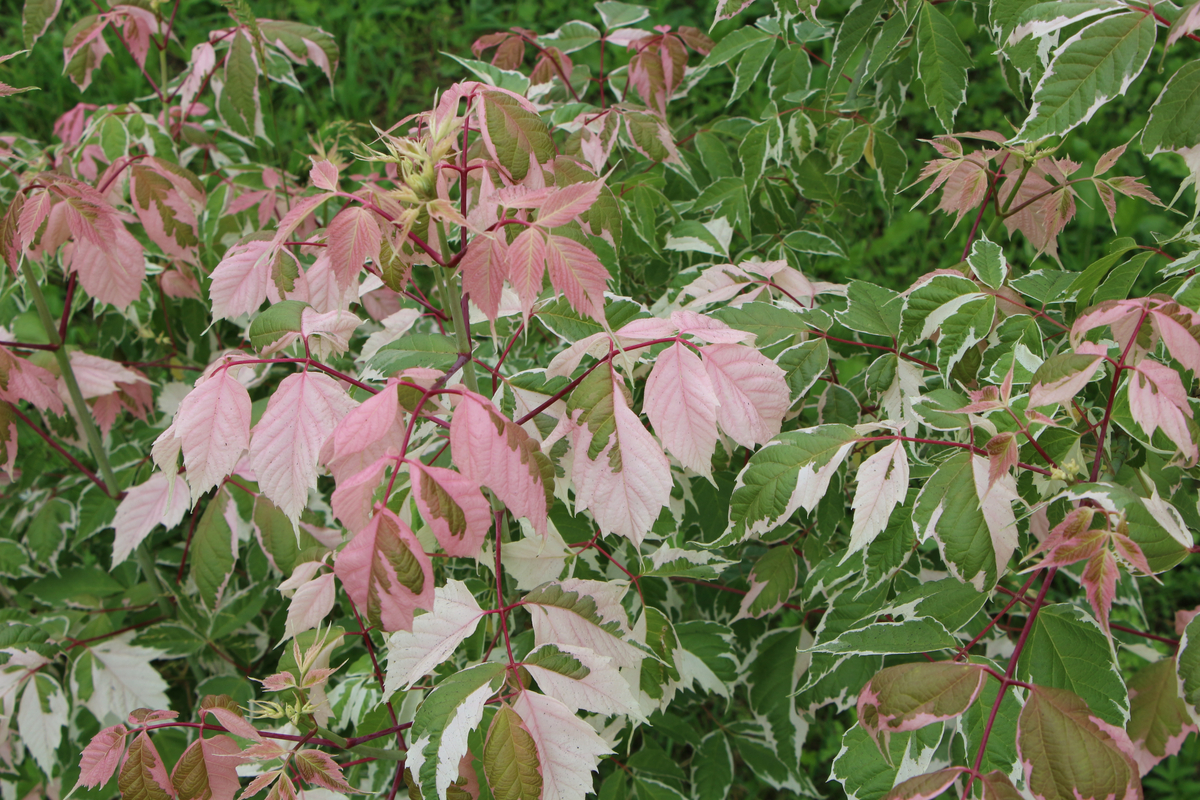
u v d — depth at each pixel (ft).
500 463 3.67
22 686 4.48
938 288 4.16
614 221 4.27
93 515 4.82
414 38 11.23
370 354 4.43
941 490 3.84
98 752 3.83
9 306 5.01
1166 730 3.99
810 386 4.17
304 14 11.12
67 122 5.46
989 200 4.63
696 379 3.78
